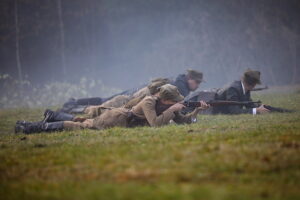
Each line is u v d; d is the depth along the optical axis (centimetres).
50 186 1798
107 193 1622
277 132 2711
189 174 1812
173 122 3722
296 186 1681
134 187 1669
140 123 3547
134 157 2138
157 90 3688
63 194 1675
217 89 4534
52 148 2661
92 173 1939
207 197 1535
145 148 2361
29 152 2570
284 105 4934
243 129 2998
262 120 3562
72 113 5103
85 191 1677
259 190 1628
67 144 2794
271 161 1958
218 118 3928
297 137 2473
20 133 3669
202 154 2119
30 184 1850
